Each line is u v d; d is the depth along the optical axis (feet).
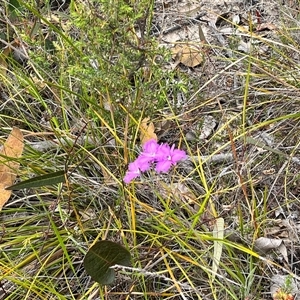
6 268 1.38
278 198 1.59
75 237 1.47
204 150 1.72
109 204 1.55
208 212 1.50
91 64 1.70
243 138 1.63
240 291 1.31
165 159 1.31
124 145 1.51
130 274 1.34
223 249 1.44
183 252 1.43
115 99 1.58
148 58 1.60
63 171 1.34
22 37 1.64
